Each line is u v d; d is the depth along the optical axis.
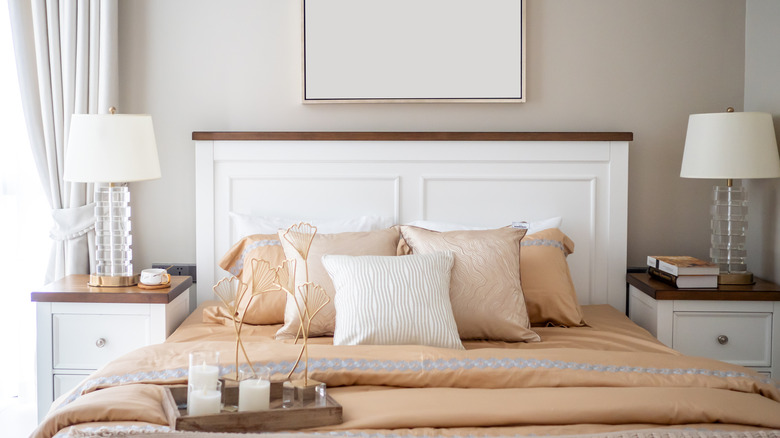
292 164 3.61
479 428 1.93
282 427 1.91
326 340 2.85
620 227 3.64
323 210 3.63
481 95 3.68
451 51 3.66
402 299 2.67
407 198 3.63
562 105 3.72
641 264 3.76
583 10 3.69
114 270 3.25
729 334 3.26
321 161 3.61
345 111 3.72
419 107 3.72
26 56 3.51
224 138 3.57
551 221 3.52
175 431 1.79
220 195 3.62
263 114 3.71
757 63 3.60
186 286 3.39
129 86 3.68
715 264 3.31
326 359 2.31
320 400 2.05
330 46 3.65
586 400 2.04
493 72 3.67
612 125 3.73
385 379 2.27
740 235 3.44
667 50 3.71
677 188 3.75
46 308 3.07
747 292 3.21
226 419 1.88
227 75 3.69
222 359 2.29
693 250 3.75
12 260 3.73
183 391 2.07
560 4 3.69
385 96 3.68
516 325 2.87
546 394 2.10
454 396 2.11
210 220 3.62
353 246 3.05
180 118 3.70
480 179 3.62
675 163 3.73
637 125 3.73
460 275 2.91
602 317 3.32
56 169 3.56
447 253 2.89
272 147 3.60
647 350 2.75
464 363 2.30
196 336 2.89
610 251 3.65
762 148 3.26
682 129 3.73
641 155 3.74
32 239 3.72
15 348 3.73
